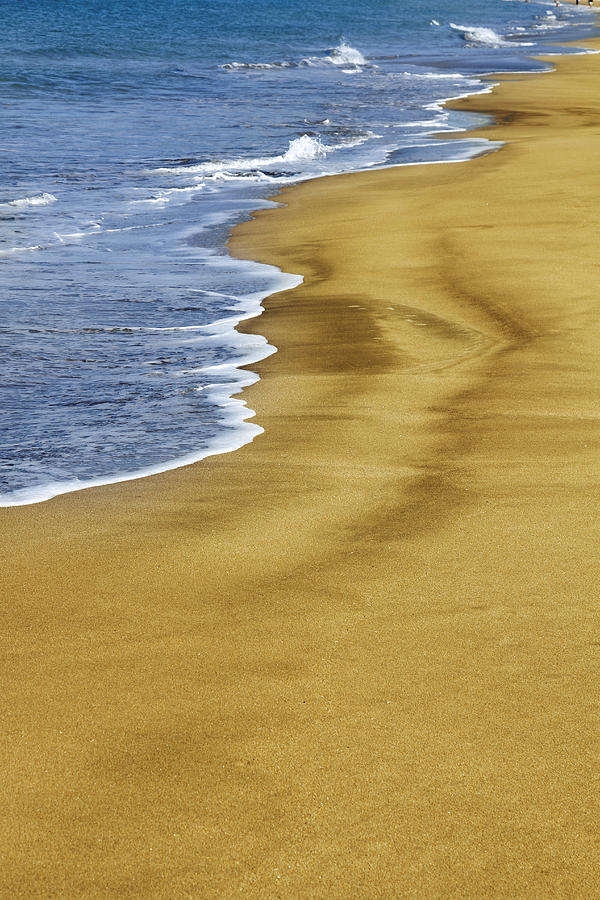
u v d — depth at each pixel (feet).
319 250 48.93
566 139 85.97
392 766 12.03
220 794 11.57
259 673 14.01
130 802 11.45
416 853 10.69
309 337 34.22
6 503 20.26
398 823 11.10
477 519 19.03
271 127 97.50
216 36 211.20
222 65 159.12
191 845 10.80
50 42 174.91
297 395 27.68
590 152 76.84
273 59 173.17
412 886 10.28
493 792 11.57
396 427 24.71
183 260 47.93
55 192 65.46
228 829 11.03
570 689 13.55
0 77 124.57
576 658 14.28
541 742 12.45
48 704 13.30
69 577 16.89
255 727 12.80
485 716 12.99
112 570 17.13
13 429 25.12
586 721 12.85
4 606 15.89
